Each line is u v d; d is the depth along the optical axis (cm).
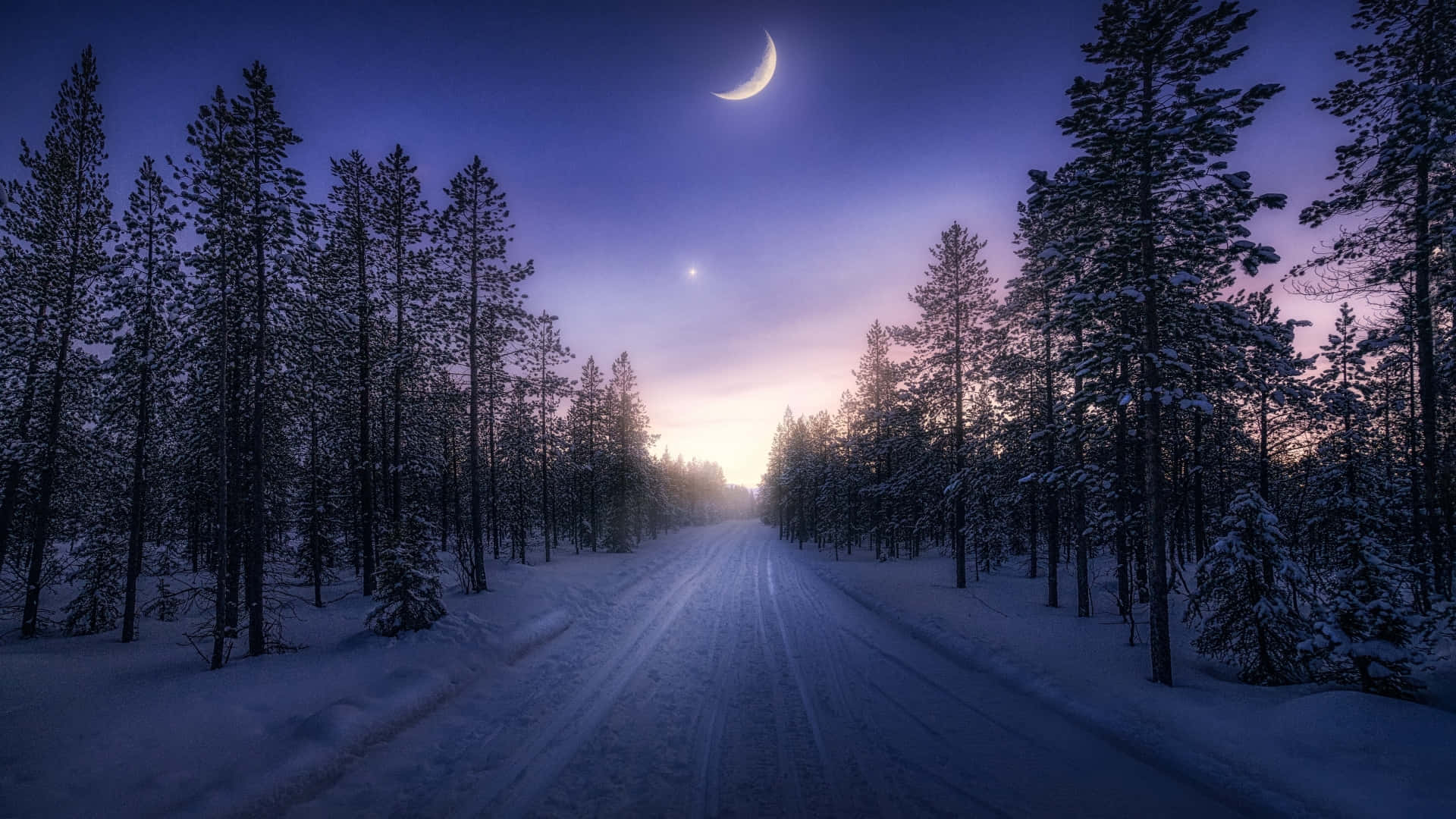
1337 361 1550
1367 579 774
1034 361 1739
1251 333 870
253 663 995
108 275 1312
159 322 1369
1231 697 775
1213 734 661
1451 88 888
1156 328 909
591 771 617
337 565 2562
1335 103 1087
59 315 1504
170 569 1752
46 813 487
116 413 1477
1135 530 1222
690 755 662
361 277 1886
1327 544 966
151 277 1350
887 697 874
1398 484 1273
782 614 1593
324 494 2139
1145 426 903
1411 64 1021
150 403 1452
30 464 1473
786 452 6088
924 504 2797
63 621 1555
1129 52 880
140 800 515
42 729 671
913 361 2266
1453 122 904
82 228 1551
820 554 4041
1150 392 888
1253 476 1727
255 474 1116
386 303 1911
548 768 624
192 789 539
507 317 2083
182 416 1605
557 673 1004
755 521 14000
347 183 1872
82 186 1566
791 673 1002
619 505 4041
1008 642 1127
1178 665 974
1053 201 948
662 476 5934
